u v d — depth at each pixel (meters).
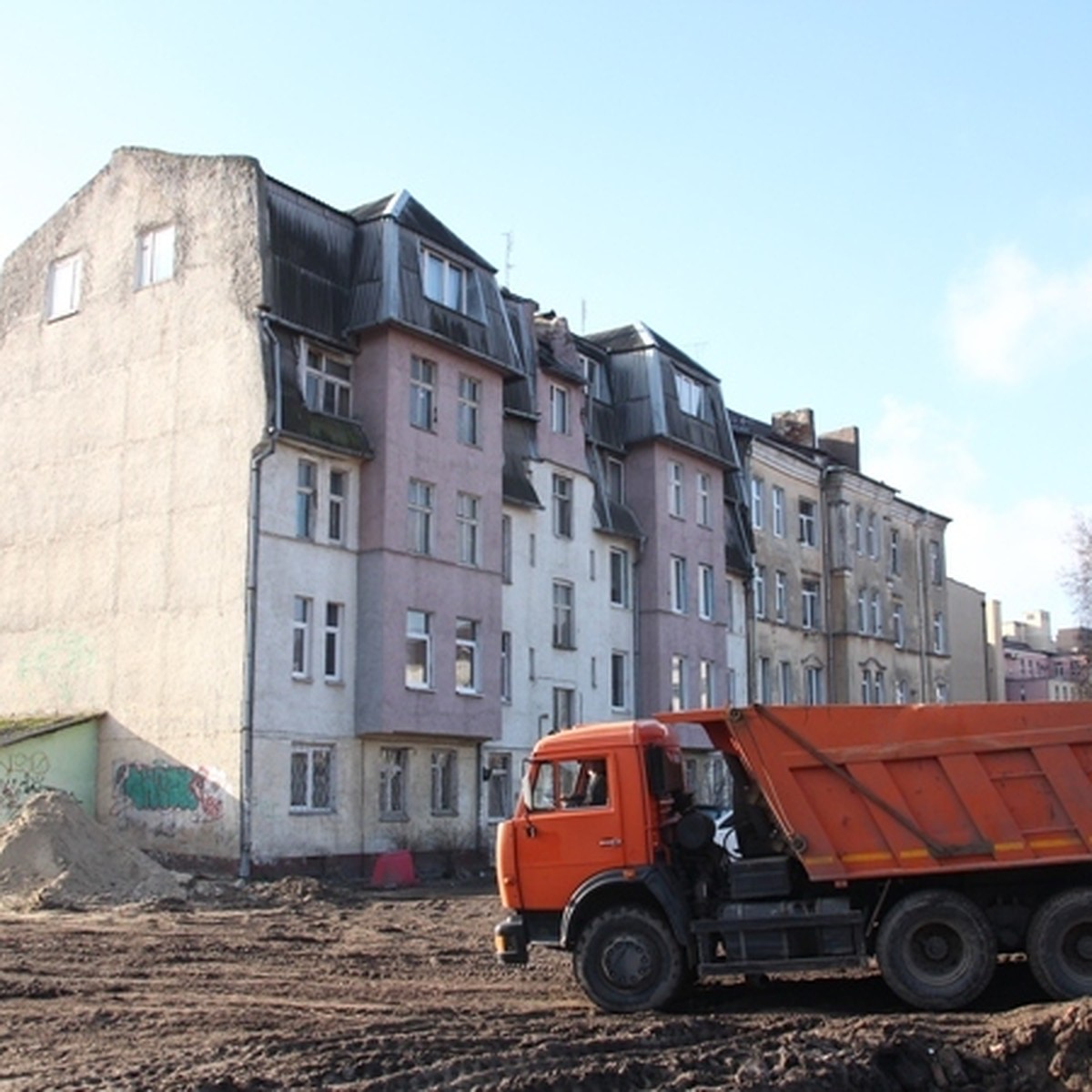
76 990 14.02
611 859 12.89
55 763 28.44
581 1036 11.37
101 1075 9.97
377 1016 12.55
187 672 28.06
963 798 12.45
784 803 12.69
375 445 30.19
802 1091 9.70
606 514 39.31
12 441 33.03
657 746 13.26
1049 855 12.23
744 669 45.12
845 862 12.50
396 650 29.66
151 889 23.78
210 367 29.16
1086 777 12.34
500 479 33.59
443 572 31.31
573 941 12.94
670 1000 12.69
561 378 38.31
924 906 12.26
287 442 28.42
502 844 13.24
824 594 50.78
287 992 13.99
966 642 66.56
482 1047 10.85
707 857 13.13
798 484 50.38
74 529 31.11
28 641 31.41
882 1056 10.47
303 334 29.23
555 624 36.94
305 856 27.78
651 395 40.91
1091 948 12.03
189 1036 11.54
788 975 14.78
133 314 31.05
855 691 50.81
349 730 29.25
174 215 30.73
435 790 31.48
